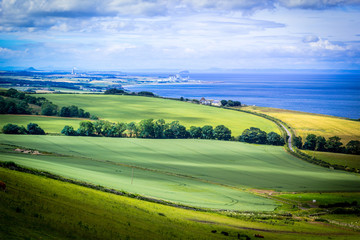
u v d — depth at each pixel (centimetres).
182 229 4581
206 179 10444
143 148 14362
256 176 11650
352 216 8056
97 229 3625
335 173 13125
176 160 12912
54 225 3341
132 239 3616
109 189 6581
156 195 7244
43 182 5266
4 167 5869
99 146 13750
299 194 9938
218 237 4516
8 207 3434
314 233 5856
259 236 4891
